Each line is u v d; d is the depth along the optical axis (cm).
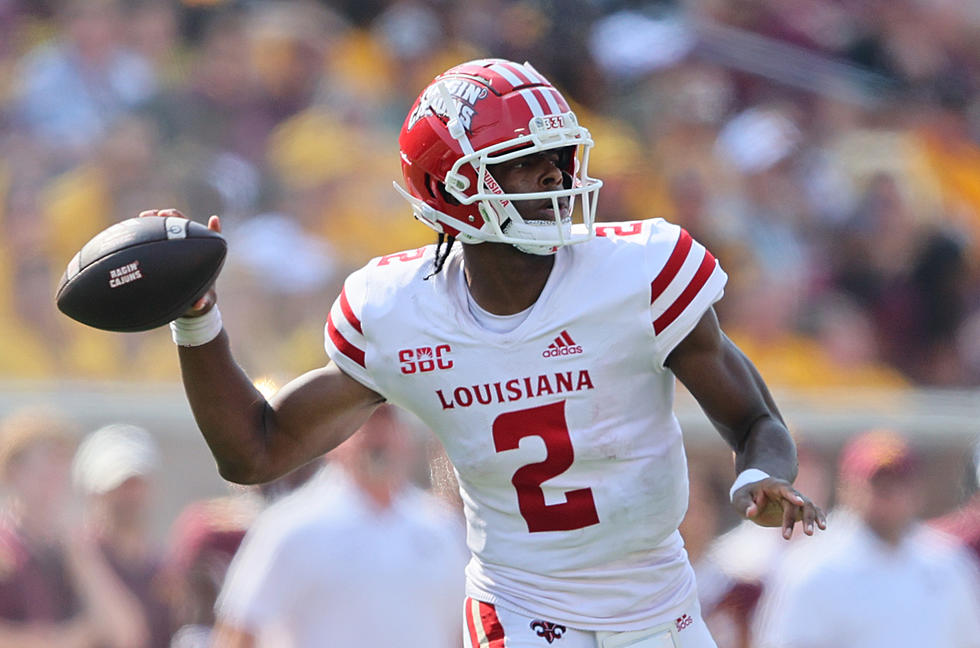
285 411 963
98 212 2519
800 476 2239
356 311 944
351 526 1516
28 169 2573
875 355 2909
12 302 2388
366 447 1530
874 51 3372
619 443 924
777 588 1836
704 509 2050
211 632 1719
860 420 2284
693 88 3131
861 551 1756
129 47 2762
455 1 3122
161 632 1727
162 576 1744
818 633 1744
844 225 2981
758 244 2884
